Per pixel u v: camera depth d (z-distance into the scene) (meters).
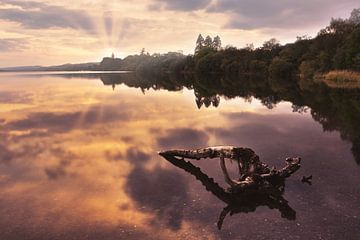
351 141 16.58
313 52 82.44
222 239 7.51
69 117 24.19
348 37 64.38
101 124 21.55
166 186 10.79
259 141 16.84
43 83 69.94
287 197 9.91
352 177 11.49
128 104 32.47
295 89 47.75
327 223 8.23
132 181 11.22
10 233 7.74
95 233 7.74
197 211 8.95
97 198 9.76
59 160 13.54
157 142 16.70
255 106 30.91
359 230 7.86
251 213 8.84
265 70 101.19
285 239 7.48
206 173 12.17
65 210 8.93
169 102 34.47
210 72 123.31
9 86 59.25
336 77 58.12
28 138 17.38
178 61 152.12
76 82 74.94
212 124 21.70
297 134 18.39
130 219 8.45
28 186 10.69
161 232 7.81
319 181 11.18
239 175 12.01
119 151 14.98
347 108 27.50
